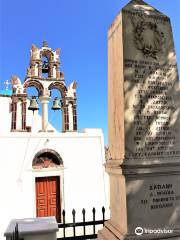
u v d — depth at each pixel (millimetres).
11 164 16109
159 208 4246
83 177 17562
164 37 4945
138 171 4191
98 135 18562
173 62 4906
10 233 4398
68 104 18484
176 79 4859
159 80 4738
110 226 4672
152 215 4188
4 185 15703
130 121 4418
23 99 17375
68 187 17062
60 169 17109
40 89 17984
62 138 17562
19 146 16484
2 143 16109
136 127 4430
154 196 4250
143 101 4559
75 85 18781
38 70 18062
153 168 4281
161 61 4820
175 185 4406
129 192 4152
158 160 4352
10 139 16359
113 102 4992
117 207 4504
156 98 4648
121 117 4512
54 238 4496
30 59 18328
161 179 4336
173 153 4543
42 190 16719
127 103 4465
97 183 17812
